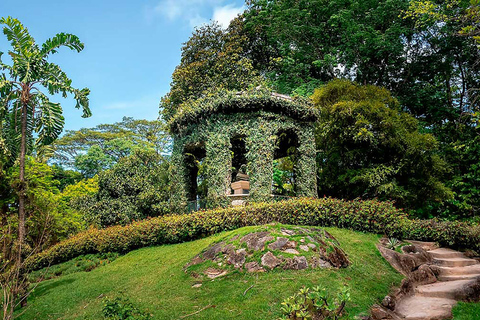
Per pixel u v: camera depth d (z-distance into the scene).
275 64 22.83
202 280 7.00
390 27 18.77
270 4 22.64
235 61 22.69
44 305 7.46
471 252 9.53
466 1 12.52
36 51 10.39
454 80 20.50
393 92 21.02
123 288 7.55
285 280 6.26
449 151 16.62
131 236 11.33
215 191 12.55
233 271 6.95
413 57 20.33
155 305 6.12
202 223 10.41
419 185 14.86
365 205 10.36
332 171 16.62
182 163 14.43
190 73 22.77
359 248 8.55
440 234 10.30
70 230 14.20
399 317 5.96
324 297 4.72
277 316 5.16
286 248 7.11
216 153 12.77
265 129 12.60
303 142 13.64
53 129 10.67
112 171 15.41
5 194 12.92
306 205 10.23
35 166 14.22
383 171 14.45
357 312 5.38
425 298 6.96
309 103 13.83
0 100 10.18
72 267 11.09
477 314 5.93
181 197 14.12
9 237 7.87
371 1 19.69
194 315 5.52
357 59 20.06
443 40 18.84
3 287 6.58
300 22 20.98
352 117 14.83
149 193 14.36
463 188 15.59
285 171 19.00
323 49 21.31
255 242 7.38
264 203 10.66
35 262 12.11
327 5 20.77
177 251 9.55
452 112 18.89
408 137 14.45
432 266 8.43
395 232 9.85
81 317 6.31
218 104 12.80
